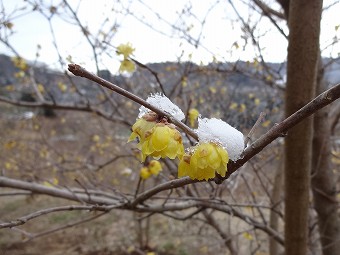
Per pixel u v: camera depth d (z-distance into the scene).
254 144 0.90
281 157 2.98
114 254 5.41
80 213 6.84
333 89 0.76
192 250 4.76
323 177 2.18
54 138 6.53
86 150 5.45
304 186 1.56
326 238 2.26
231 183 2.82
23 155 4.87
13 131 6.08
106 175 4.73
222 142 0.91
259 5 2.22
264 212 4.00
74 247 5.73
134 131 0.95
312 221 2.66
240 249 4.14
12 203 7.08
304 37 1.37
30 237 1.88
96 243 5.76
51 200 7.25
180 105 3.08
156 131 0.90
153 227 6.08
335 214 2.22
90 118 5.94
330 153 2.20
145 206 1.78
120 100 3.60
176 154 0.90
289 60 1.42
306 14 1.36
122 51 1.99
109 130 4.98
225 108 3.18
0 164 4.61
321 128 2.12
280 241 2.37
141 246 5.07
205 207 2.12
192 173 0.88
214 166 0.86
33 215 1.38
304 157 1.51
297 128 1.48
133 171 4.40
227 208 2.13
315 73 1.41
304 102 1.42
